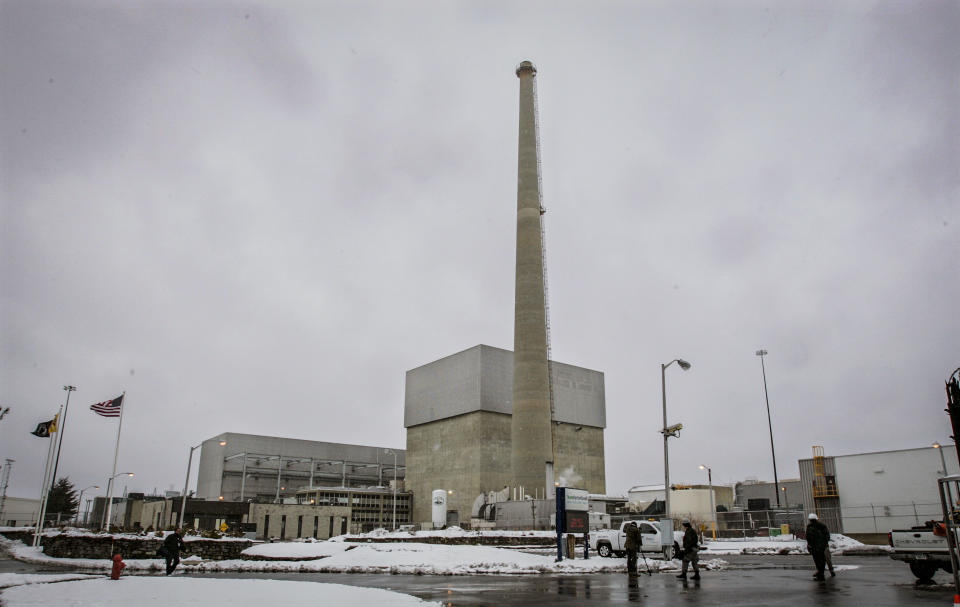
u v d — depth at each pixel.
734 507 86.62
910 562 20.91
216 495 114.94
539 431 76.75
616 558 33.31
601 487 118.75
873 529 56.69
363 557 34.03
